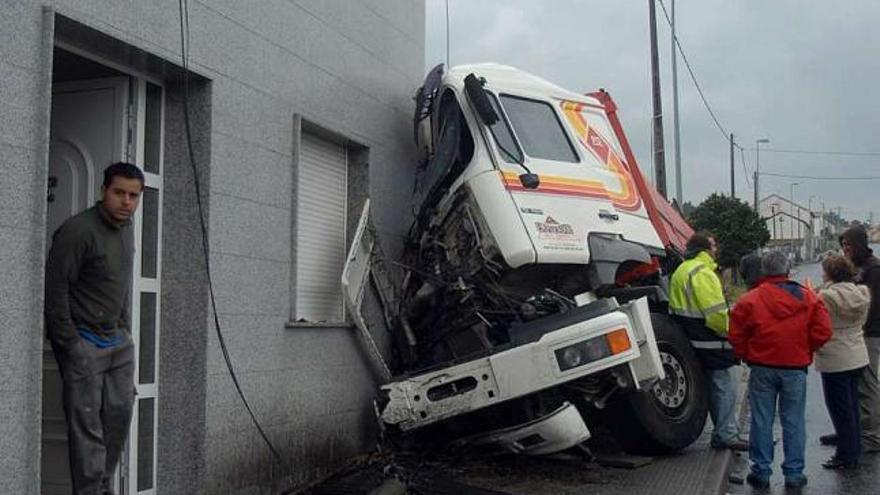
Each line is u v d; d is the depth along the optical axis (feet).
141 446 19.66
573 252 25.27
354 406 26.30
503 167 25.39
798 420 25.05
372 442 27.27
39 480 14.94
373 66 28.94
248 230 21.48
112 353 16.05
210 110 20.18
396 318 27.63
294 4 23.91
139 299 19.57
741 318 25.35
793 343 24.81
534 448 23.88
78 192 19.49
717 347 28.68
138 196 15.99
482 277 25.18
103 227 15.81
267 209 22.35
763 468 25.11
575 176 26.91
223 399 20.30
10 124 14.69
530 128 26.99
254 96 21.88
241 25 21.38
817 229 326.03
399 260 29.94
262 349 21.91
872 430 30.30
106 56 18.28
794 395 24.98
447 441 25.99
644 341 24.00
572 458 26.27
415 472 24.76
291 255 23.43
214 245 20.12
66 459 18.72
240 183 21.20
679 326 28.84
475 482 23.90
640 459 26.25
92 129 19.49
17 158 14.79
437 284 25.86
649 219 30.42
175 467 19.77
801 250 291.38
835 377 27.43
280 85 23.12
